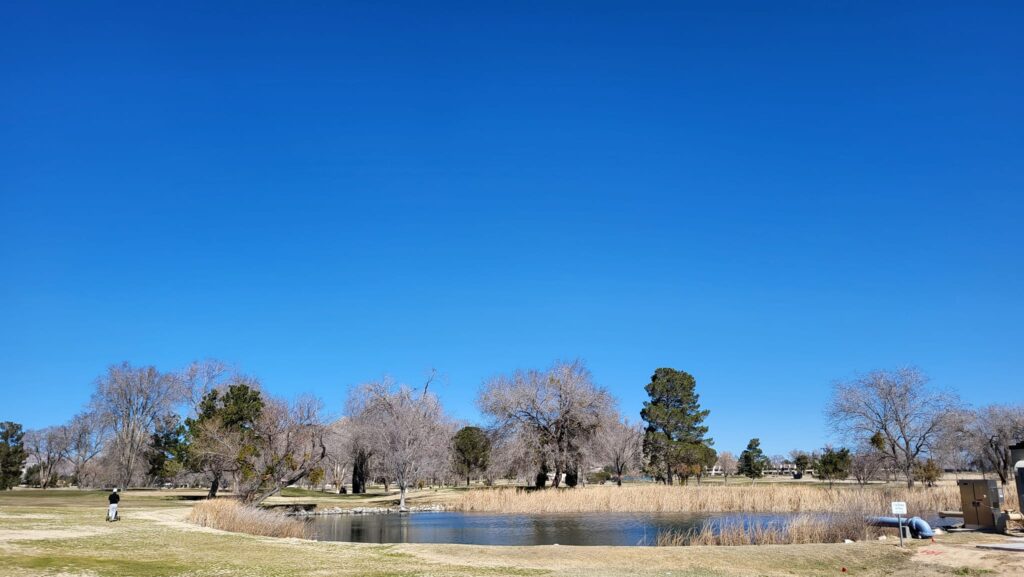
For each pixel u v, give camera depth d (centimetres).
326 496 7038
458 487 9794
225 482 6550
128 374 7406
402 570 1800
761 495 4778
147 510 4112
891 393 5622
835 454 7938
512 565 1939
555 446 6378
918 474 5366
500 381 6544
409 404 6556
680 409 8075
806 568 1888
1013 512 2394
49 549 2009
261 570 1756
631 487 5453
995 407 6744
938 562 1850
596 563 1984
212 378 6731
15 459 7619
